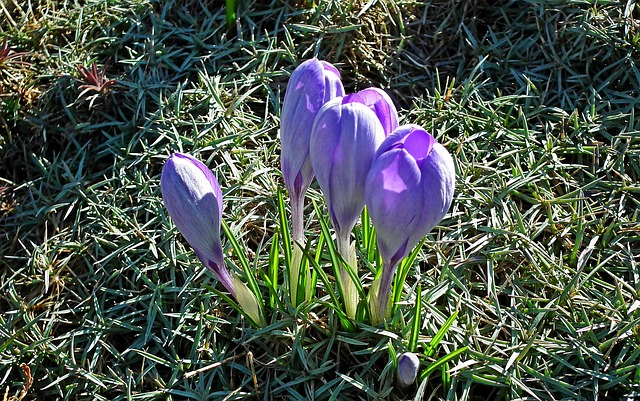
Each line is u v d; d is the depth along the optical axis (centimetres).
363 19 55
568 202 48
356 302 42
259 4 56
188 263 46
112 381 43
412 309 43
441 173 35
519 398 41
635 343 43
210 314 45
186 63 54
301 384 43
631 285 45
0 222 50
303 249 40
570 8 55
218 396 42
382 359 43
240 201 48
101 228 48
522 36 55
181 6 56
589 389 42
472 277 46
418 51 55
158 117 52
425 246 46
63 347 45
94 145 52
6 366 45
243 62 54
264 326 43
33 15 57
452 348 43
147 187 49
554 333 44
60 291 47
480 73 53
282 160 39
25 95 53
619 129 51
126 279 47
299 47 54
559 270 45
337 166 36
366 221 43
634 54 53
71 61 54
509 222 47
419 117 52
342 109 36
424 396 42
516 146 50
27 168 52
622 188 48
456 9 56
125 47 55
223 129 51
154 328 45
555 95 53
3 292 47
